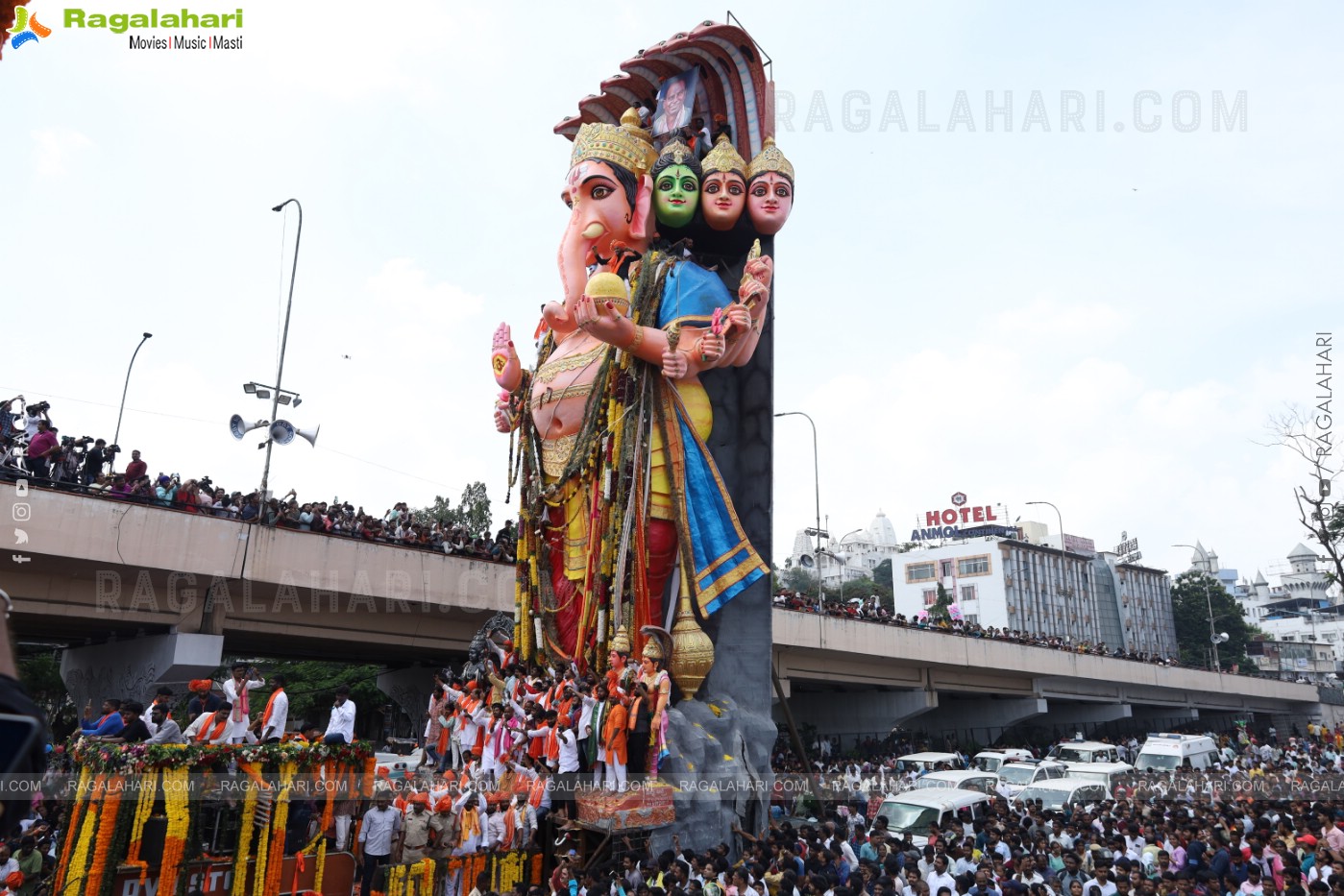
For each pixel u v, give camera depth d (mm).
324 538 27344
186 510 24953
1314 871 15570
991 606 96375
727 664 23844
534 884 17984
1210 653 109125
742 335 23500
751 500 25031
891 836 18297
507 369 26750
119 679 28016
